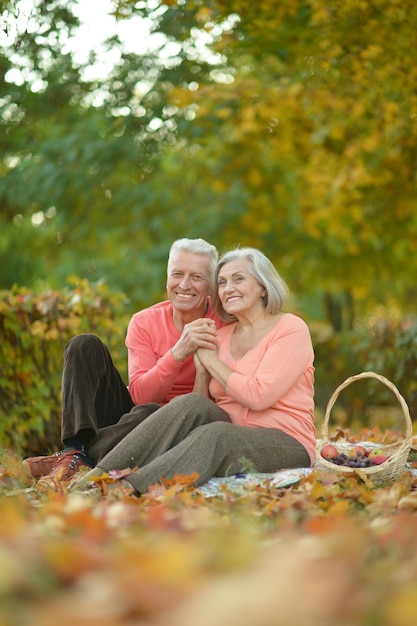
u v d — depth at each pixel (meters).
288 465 4.38
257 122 10.77
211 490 3.98
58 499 3.05
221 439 4.13
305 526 2.52
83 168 13.04
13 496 3.74
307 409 4.57
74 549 1.83
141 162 12.95
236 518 2.98
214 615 1.39
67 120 13.11
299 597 1.44
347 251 14.55
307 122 11.04
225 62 11.25
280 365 4.43
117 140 12.50
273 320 4.65
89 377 4.48
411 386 8.38
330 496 3.57
